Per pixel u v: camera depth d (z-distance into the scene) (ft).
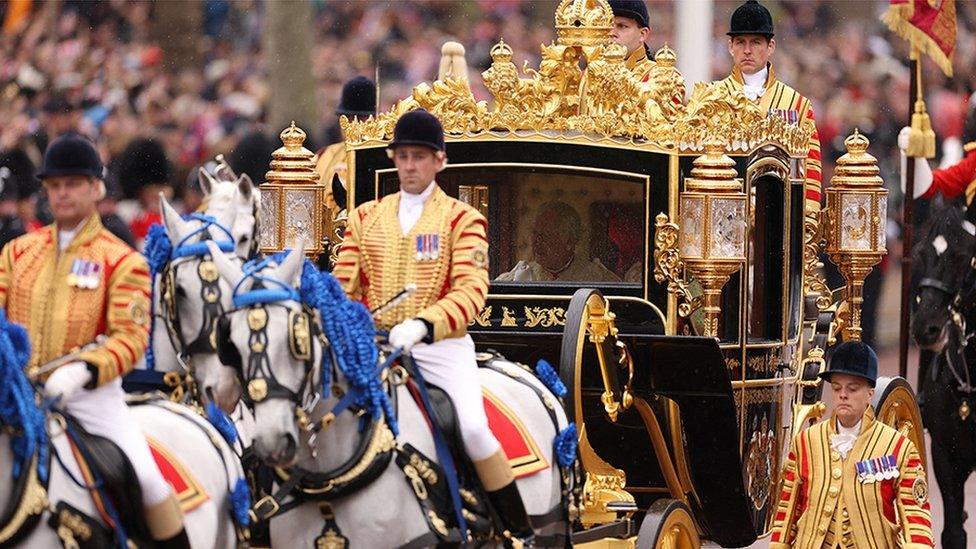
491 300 117.60
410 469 91.20
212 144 242.37
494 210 120.78
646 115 116.78
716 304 115.24
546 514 100.01
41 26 246.88
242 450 97.30
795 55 295.89
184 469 86.63
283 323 84.48
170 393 95.96
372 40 282.15
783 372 125.80
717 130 116.78
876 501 109.70
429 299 95.66
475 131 118.52
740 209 115.03
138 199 209.46
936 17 153.79
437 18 289.74
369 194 120.37
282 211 123.44
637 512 123.54
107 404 82.48
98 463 80.89
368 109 158.81
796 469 112.47
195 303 94.17
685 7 179.63
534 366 117.08
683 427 116.57
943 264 152.76
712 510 120.47
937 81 296.51
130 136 237.66
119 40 253.65
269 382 83.97
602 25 118.11
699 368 112.16
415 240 96.07
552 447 101.65
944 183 157.48
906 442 110.32
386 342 94.27
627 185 117.70
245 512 89.04
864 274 135.95
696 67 179.63
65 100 238.89
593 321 108.06
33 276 82.94
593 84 117.50
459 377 94.99
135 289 82.69
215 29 265.75
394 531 90.94
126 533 82.53
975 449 148.25
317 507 90.94
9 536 77.36
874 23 308.40
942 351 149.48
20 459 77.87
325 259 126.93
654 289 116.67
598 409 118.52
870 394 111.75
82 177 82.58
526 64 120.26
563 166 117.50
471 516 93.97
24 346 78.43
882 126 290.35
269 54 257.14
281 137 125.08
